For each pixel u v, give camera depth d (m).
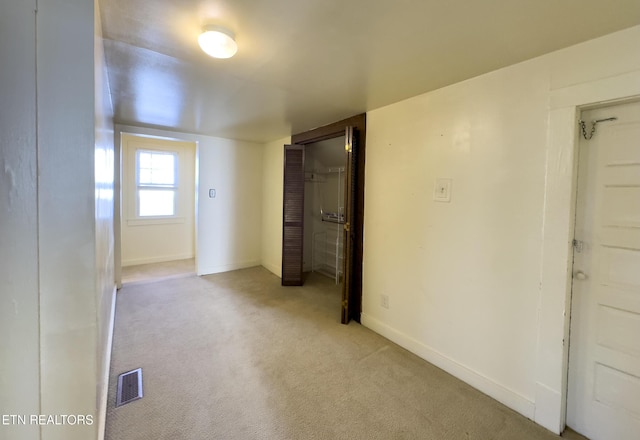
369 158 2.76
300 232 3.97
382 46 1.57
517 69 1.72
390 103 2.51
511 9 1.23
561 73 1.55
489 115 1.85
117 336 2.50
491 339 1.88
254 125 3.51
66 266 1.00
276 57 1.72
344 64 1.79
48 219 0.97
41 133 0.95
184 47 1.63
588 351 1.57
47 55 0.94
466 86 1.97
